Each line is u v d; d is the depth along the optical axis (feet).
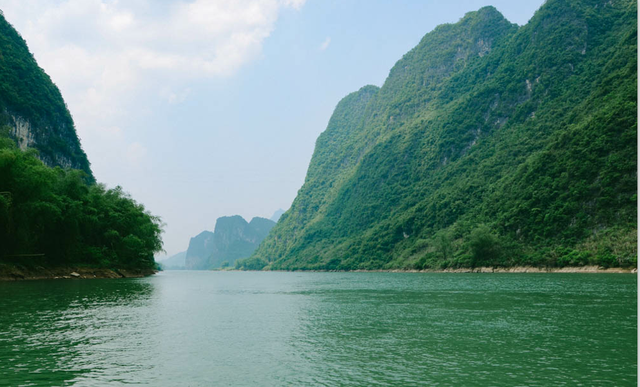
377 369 53.36
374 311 110.01
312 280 354.13
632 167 438.40
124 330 80.07
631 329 79.87
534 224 491.72
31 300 126.31
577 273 368.07
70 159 612.29
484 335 74.90
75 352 62.18
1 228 204.44
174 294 168.14
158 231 370.94
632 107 475.72
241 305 126.41
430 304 124.98
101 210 303.68
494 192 622.54
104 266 290.97
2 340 69.92
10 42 587.27
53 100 613.93
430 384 47.32
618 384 46.98
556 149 547.08
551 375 50.37
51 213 219.20
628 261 360.07
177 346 66.49
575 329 80.07
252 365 55.42
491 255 482.28
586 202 460.55
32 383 47.55
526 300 132.16
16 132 513.04
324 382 48.26
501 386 46.52
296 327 84.38
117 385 47.19
